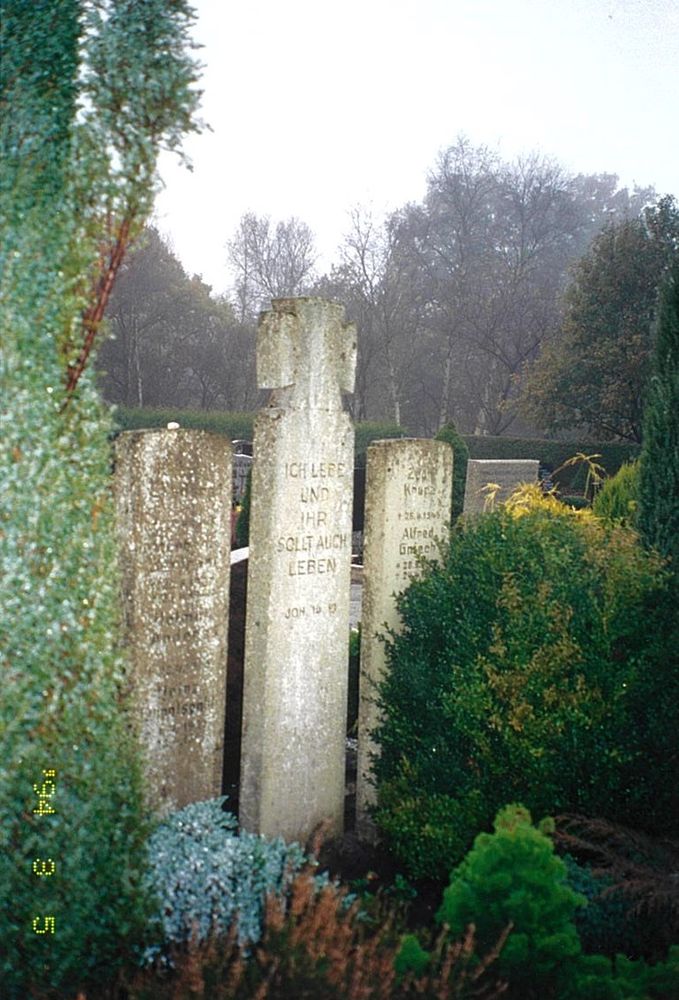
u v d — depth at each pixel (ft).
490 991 12.73
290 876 15.29
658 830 17.87
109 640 14.25
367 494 21.98
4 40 13.51
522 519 22.08
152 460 17.97
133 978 13.21
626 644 19.02
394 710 19.99
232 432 108.17
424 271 150.71
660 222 103.60
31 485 13.50
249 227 147.64
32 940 12.98
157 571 18.30
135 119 14.05
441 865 18.42
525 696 17.98
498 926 13.15
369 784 21.42
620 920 15.81
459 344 149.18
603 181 198.08
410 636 20.94
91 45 13.97
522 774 17.99
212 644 19.44
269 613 19.49
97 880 13.52
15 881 13.12
